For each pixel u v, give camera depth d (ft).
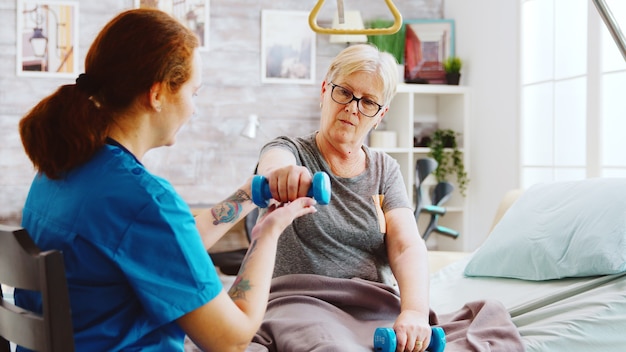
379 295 6.04
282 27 17.21
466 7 17.16
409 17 17.92
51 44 16.24
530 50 14.67
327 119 6.29
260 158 6.26
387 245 6.40
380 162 6.62
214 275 4.07
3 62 16.05
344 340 5.24
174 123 4.23
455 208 16.89
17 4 16.06
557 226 7.97
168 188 4.07
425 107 18.01
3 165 16.06
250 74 17.13
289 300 5.86
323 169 6.32
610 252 7.22
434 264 10.19
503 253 8.27
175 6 16.75
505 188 15.57
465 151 16.88
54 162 4.00
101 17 16.44
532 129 14.65
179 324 4.07
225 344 4.10
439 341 5.37
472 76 16.98
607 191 7.85
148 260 3.93
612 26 7.22
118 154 4.06
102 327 3.93
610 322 6.36
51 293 3.55
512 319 6.76
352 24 16.71
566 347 6.18
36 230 4.11
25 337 3.78
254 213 14.89
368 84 6.15
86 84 4.07
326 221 6.19
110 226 3.91
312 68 17.34
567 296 7.09
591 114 12.55
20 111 16.16
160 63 4.04
